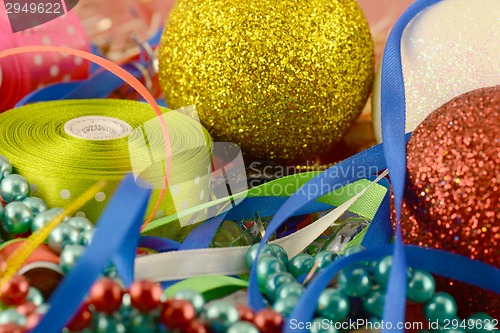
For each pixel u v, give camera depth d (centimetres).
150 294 23
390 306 24
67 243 26
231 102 30
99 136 30
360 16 31
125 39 39
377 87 31
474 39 29
